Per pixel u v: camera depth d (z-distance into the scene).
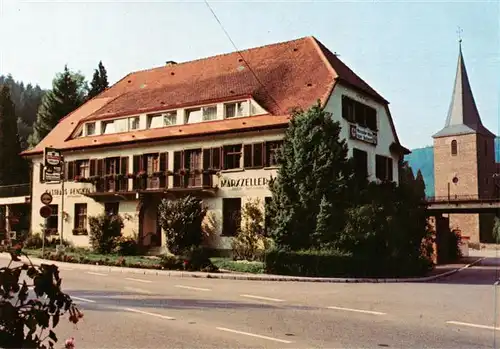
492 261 46.84
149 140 33.84
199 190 31.02
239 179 30.28
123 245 32.69
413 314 12.15
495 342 9.01
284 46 36.78
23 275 12.73
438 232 44.06
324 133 25.67
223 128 31.25
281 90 32.03
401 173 38.91
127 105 38.25
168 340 8.72
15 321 4.18
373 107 34.97
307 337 9.18
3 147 58.12
